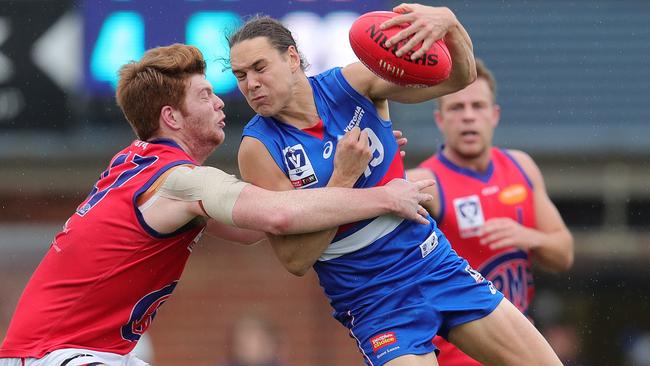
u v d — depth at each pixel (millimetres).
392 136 20422
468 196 27578
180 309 43906
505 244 26594
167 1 40094
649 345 47375
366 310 20250
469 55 19828
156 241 19641
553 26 43938
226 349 43781
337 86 20062
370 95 20125
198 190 19297
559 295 47406
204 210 19328
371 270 20125
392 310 20094
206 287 44125
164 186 19484
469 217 27422
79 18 40344
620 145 41312
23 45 40375
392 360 19859
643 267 45219
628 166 41531
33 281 20031
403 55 18688
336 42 40062
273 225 18938
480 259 27469
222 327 43906
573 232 43094
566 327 47344
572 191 42000
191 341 43719
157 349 43562
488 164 28062
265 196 19094
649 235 42688
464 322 20188
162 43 40000
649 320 47500
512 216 27844
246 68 19188
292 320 44312
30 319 19641
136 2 40312
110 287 19609
